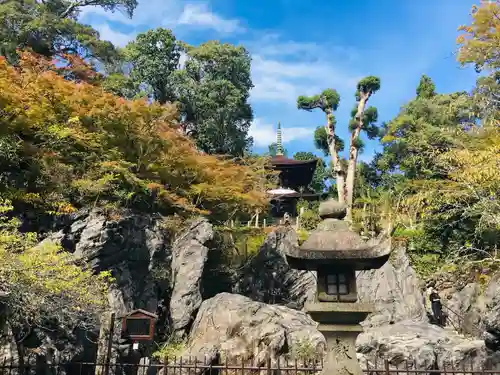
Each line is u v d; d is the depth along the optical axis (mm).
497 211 16938
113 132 18969
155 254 16359
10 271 8594
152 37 31359
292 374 11297
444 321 17406
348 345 6105
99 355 12000
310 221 27297
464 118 26250
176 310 15359
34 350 10297
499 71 19531
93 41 27203
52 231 14930
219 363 12688
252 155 33844
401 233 22719
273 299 18766
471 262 17672
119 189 17906
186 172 21000
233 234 22266
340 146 35188
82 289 10188
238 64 32781
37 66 20031
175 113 22203
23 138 17375
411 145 25562
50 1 28938
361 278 17812
